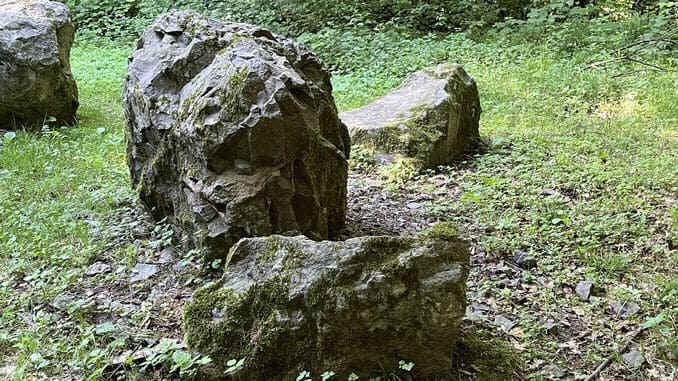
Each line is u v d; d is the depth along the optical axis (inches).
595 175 251.3
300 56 199.2
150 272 178.1
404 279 129.1
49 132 287.4
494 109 344.8
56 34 313.1
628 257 192.1
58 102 312.0
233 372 129.5
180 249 189.2
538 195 235.5
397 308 128.7
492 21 543.5
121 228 201.6
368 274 128.8
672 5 443.8
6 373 138.2
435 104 279.3
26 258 182.5
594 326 161.9
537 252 196.1
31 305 161.5
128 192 225.1
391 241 133.0
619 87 356.8
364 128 277.1
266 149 164.7
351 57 457.7
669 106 328.8
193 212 172.6
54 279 171.9
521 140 298.0
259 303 131.0
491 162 276.7
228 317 131.7
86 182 239.1
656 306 168.2
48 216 207.3
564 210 222.8
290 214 170.9
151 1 598.2
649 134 297.6
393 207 234.4
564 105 346.3
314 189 177.5
